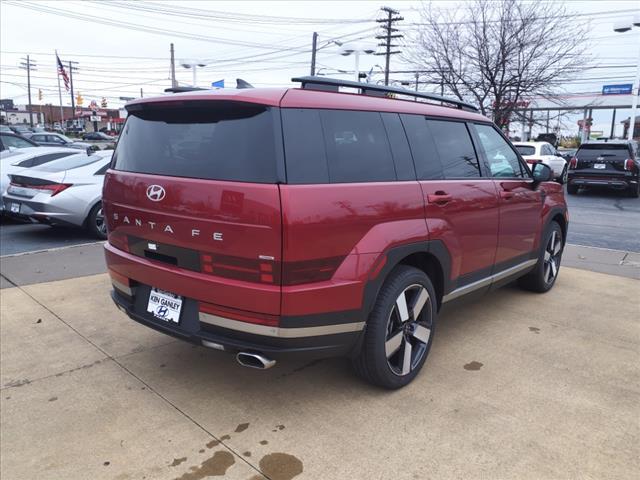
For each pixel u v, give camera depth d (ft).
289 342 9.12
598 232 31.53
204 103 9.61
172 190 9.70
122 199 10.92
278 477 8.50
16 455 9.08
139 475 8.57
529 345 13.70
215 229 9.08
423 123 12.03
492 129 14.99
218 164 9.29
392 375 10.91
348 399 10.87
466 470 8.67
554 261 18.54
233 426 9.91
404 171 10.98
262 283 8.84
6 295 17.43
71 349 13.32
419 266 11.98
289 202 8.61
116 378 11.81
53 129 220.43
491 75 66.33
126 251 11.13
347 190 9.50
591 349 13.48
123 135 11.52
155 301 10.63
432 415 10.27
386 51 116.47
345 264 9.43
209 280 9.29
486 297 17.80
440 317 15.80
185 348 13.43
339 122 9.92
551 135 93.97
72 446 9.32
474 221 12.77
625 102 123.34
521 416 10.25
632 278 20.36
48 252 23.77
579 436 9.61
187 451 9.18
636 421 10.12
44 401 10.82
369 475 8.55
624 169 49.88
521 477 8.52
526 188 15.62
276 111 8.99
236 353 9.48
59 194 25.50
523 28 64.75
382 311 10.31
